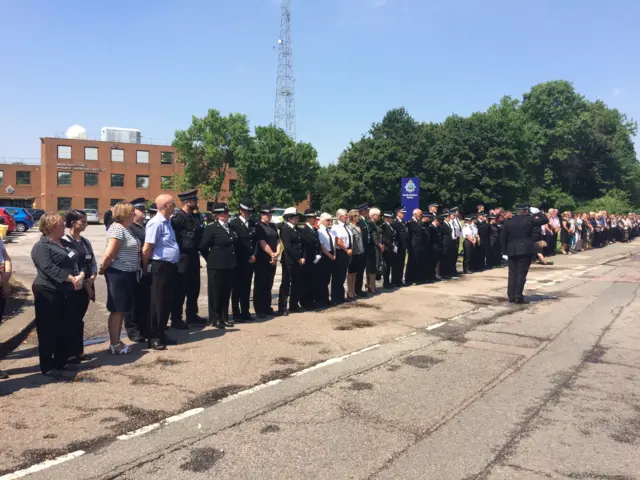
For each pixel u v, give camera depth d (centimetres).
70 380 525
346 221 1009
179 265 753
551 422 428
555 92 6222
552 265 1755
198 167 6016
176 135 5866
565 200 5791
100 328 789
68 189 6731
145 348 652
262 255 830
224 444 382
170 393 488
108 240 604
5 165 6944
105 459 357
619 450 378
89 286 610
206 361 592
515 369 575
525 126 5656
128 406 455
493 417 438
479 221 1548
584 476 340
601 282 1305
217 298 765
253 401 469
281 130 5988
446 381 531
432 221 1273
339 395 488
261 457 362
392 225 1167
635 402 475
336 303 966
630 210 5716
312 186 6334
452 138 5069
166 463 352
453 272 1400
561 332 753
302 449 375
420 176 5288
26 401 466
